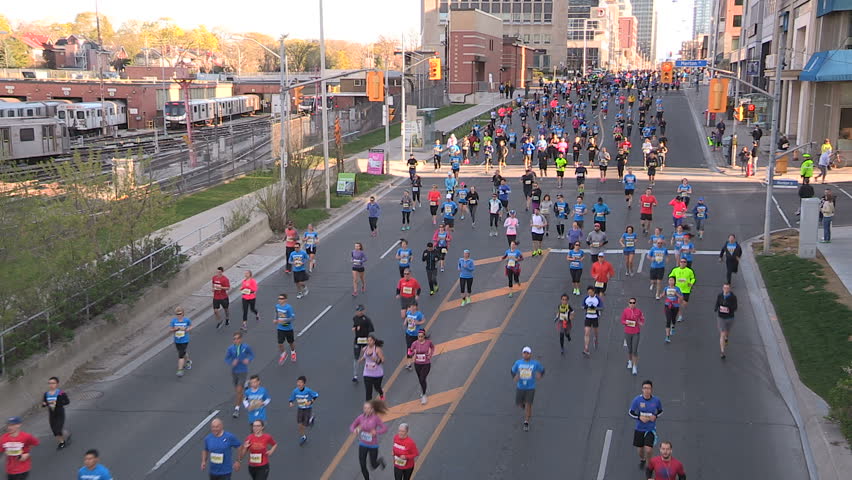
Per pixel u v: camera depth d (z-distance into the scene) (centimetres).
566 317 1869
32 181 2244
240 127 9212
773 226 3216
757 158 4972
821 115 4756
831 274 2373
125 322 2112
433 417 1573
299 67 17212
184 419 1598
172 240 2745
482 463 1382
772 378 1755
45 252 2050
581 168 3872
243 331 2134
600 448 1430
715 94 2705
